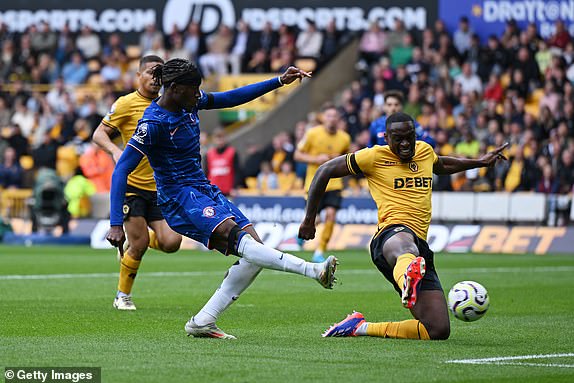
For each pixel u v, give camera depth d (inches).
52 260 2084.2
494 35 3203.7
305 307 1229.1
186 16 3614.7
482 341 911.0
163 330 968.9
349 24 3469.5
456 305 906.1
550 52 3179.1
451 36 3326.8
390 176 936.9
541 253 2564.0
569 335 967.6
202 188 911.0
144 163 1170.0
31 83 3631.9
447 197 2669.8
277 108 3282.5
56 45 3671.3
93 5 3705.7
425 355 810.8
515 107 2915.8
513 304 1295.5
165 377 696.4
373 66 3221.0
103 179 2982.3
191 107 893.8
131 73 3528.5
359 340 901.8
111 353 804.6
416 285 815.7
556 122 2861.7
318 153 2118.6
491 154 992.2
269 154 3034.0
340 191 2042.3
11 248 2576.3
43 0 3730.3
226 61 3503.9
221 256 2321.6
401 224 924.6
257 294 1405.0
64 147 3176.7
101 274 1721.2
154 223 1189.1
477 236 2637.8
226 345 861.8
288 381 685.3
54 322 1031.0
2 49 3705.7
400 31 3326.8
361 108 3061.0
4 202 2982.3
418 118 2965.1
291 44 3444.9
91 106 3289.9
